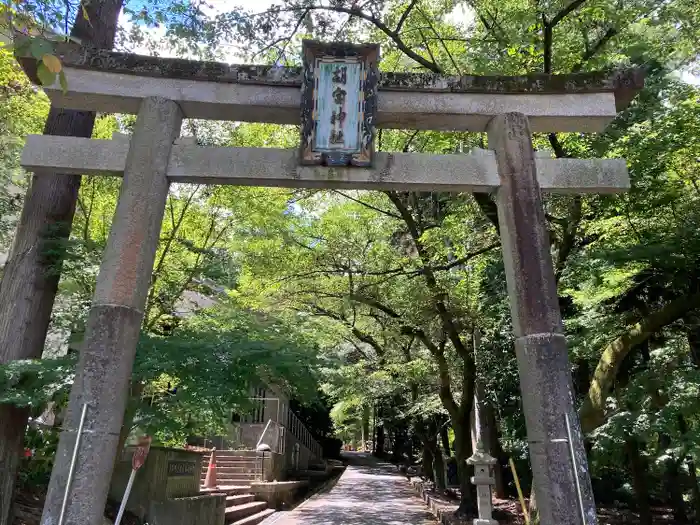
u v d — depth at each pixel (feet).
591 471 34.71
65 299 27.66
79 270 22.99
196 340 21.15
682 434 26.14
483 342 45.96
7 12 13.20
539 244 15.30
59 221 22.06
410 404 61.72
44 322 21.29
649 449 41.34
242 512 38.04
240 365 19.65
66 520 12.24
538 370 14.10
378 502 51.98
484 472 32.22
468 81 16.93
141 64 16.25
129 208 15.01
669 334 34.35
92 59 16.11
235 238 37.24
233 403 19.71
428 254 36.58
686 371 27.66
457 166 16.39
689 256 26.27
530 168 16.15
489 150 16.75
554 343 14.29
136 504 25.31
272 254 39.37
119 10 25.13
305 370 20.95
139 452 18.25
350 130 16.14
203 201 34.35
